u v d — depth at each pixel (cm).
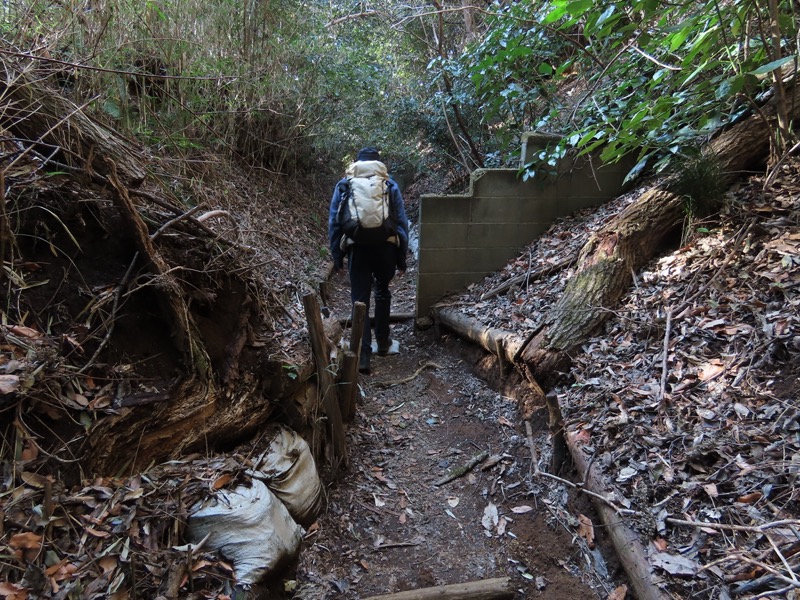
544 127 562
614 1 273
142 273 215
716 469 198
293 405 255
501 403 342
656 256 351
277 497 214
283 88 608
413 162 900
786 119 323
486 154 718
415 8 751
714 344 253
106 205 214
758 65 295
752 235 301
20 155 180
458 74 577
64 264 198
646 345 278
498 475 281
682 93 296
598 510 214
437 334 476
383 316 447
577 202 485
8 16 269
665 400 234
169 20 411
